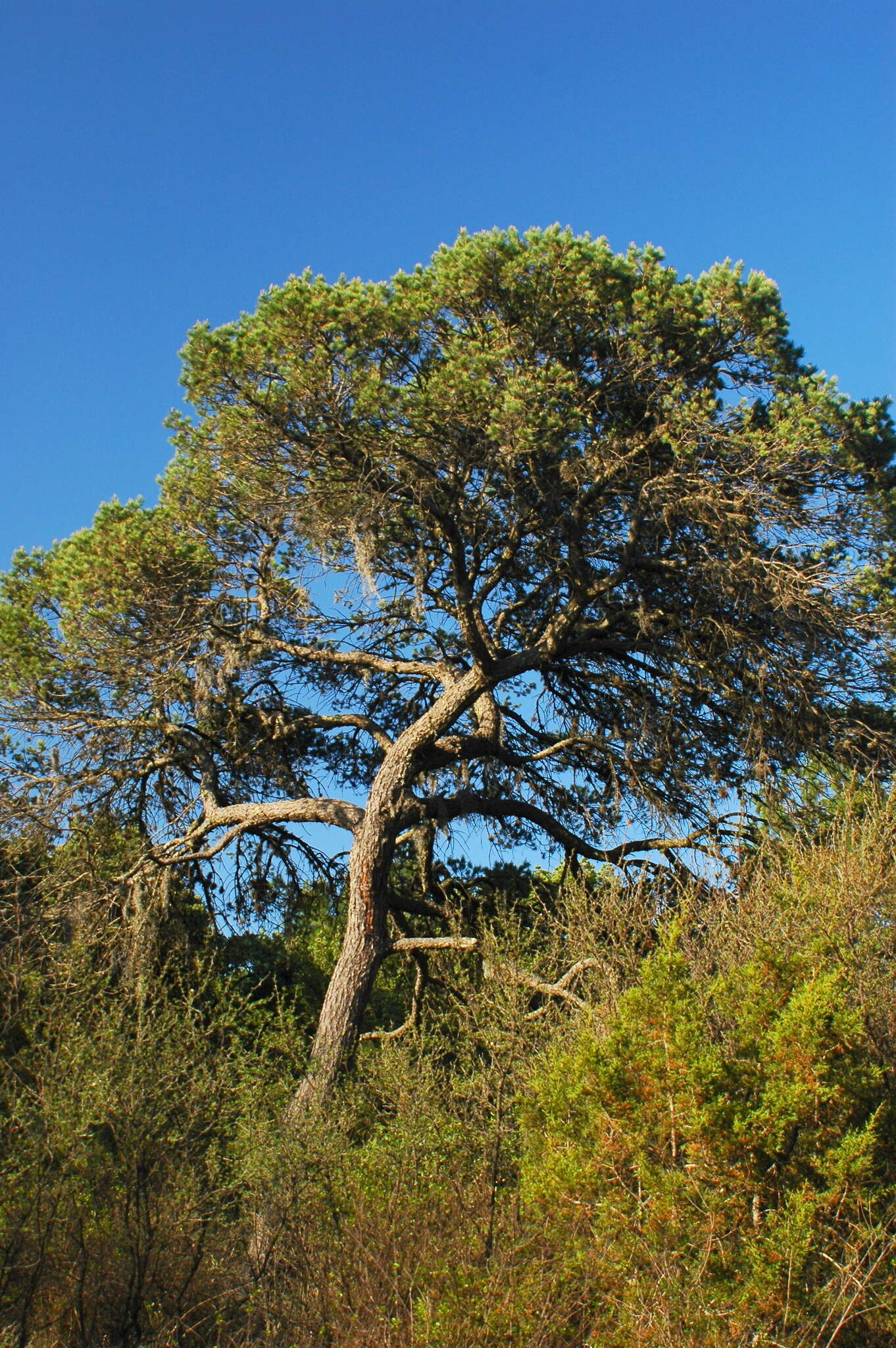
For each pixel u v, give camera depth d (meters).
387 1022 15.36
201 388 11.54
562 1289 5.77
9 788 13.17
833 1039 5.60
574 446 10.66
